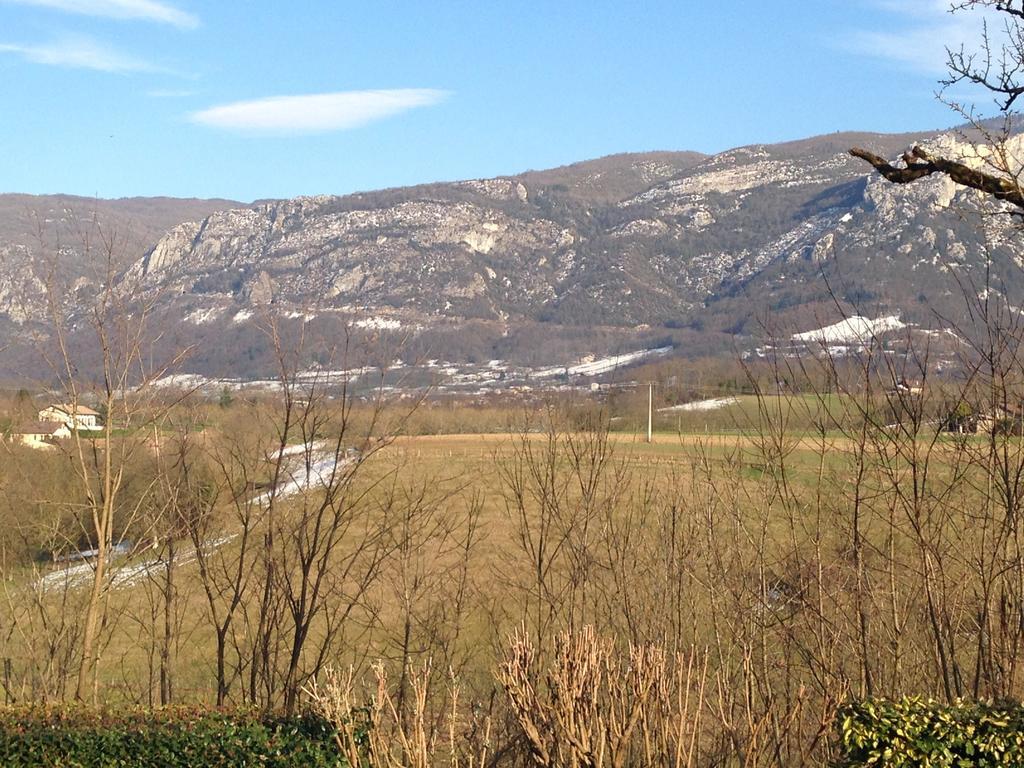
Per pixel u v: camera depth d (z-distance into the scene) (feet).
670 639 27.68
